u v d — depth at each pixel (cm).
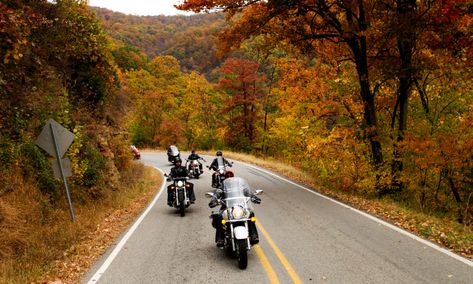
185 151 5275
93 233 1056
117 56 8769
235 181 846
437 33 1521
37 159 1180
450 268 716
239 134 4588
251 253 845
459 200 1709
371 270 720
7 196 983
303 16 1744
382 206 1298
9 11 950
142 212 1372
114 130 2128
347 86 2041
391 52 1772
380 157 1628
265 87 4284
